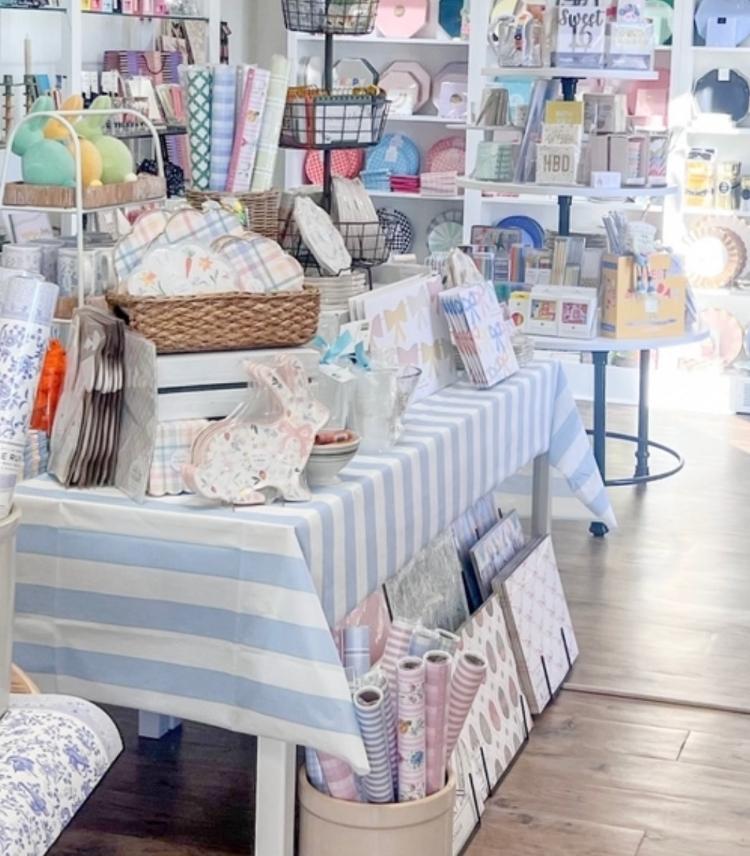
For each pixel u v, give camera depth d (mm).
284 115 4410
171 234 3277
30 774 2225
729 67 8273
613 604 5250
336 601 3082
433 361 4129
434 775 3162
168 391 3080
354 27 4453
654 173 6254
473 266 4453
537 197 8422
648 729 4238
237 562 2928
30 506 3066
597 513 4801
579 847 3562
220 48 8250
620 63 6055
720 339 8359
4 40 6527
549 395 4570
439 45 8828
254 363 3094
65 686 3115
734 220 8281
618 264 6113
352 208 4531
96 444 3121
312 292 3260
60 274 3617
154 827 3598
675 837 3631
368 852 3082
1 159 6180
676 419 8086
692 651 4828
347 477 3234
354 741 2859
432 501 3584
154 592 3006
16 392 2387
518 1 6496
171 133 7438
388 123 8992
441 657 3141
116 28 7543
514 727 4070
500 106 6578
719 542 6008
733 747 4145
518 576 4406
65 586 3076
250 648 2938
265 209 4160
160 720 4051
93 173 3666
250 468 3047
